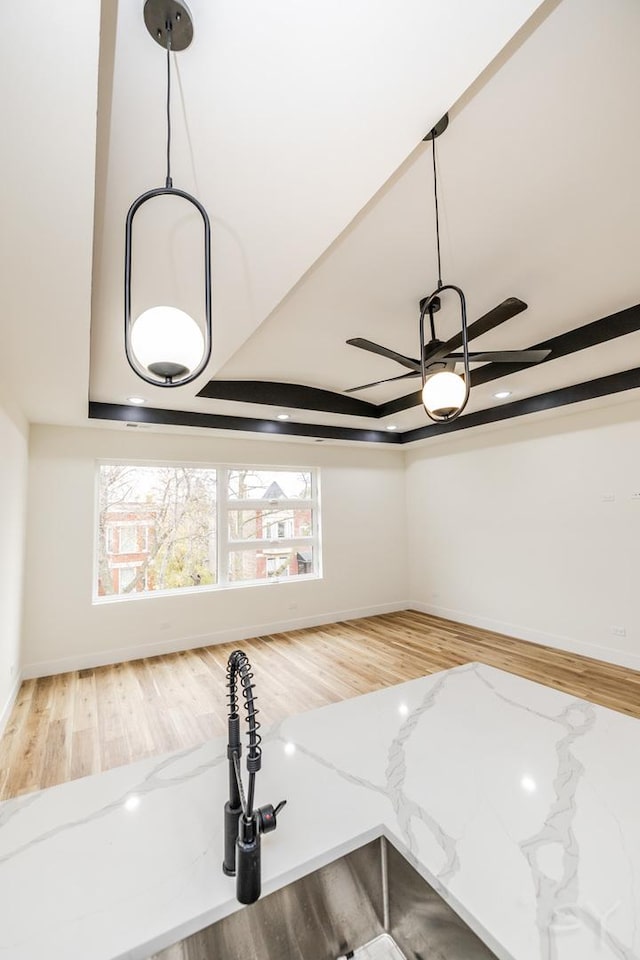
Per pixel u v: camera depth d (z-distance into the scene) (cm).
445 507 573
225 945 77
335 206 144
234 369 382
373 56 98
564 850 85
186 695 348
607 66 132
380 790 104
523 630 475
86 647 413
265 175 131
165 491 479
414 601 621
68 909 75
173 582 476
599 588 408
